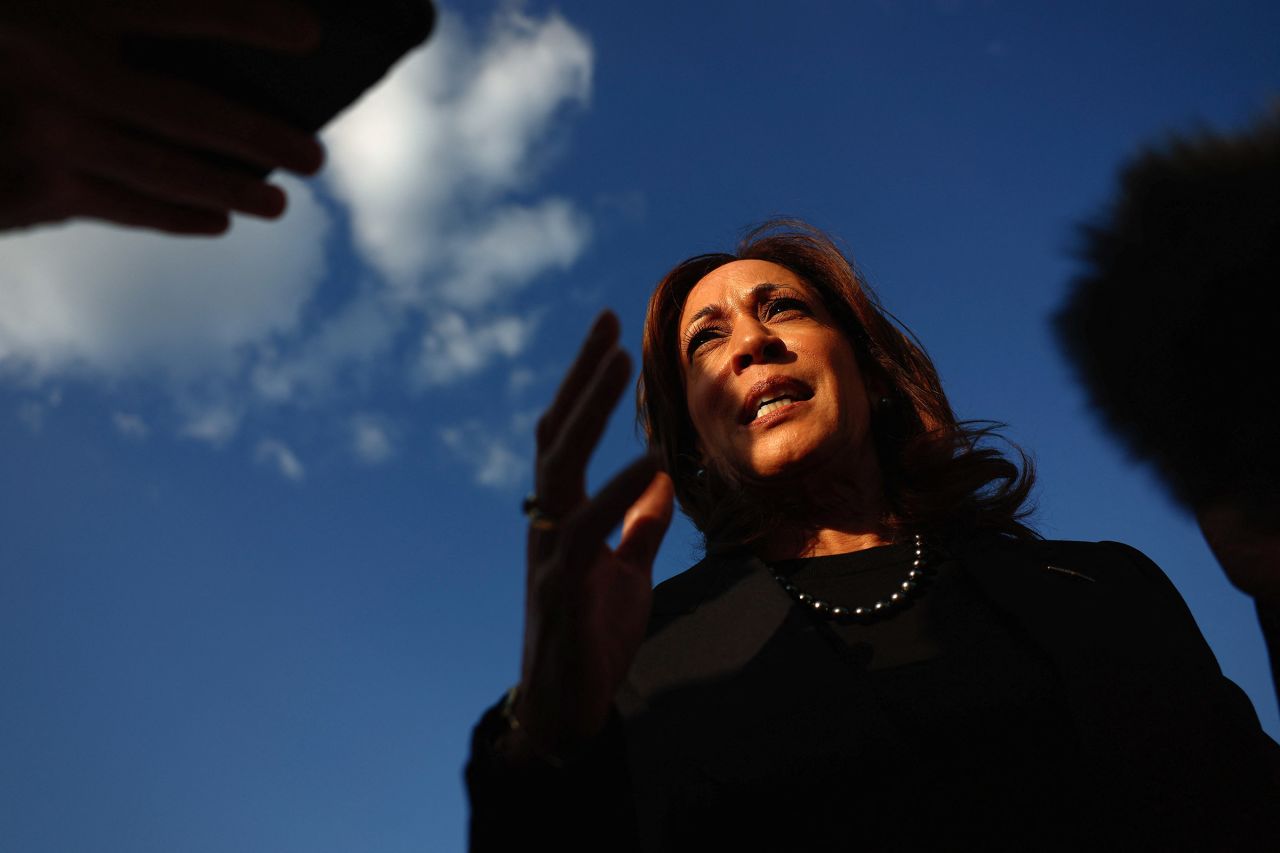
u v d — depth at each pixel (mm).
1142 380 962
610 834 1218
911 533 2055
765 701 1676
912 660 1744
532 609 1160
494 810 1222
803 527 2129
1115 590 1872
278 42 898
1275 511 892
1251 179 929
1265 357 879
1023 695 1653
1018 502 2195
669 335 2568
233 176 1046
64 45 855
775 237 2639
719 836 1582
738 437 2164
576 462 1088
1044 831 1525
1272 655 992
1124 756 1570
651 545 1323
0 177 939
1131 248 984
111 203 1033
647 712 1712
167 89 919
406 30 995
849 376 2238
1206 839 1541
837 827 1544
